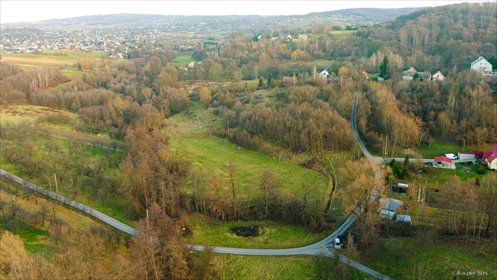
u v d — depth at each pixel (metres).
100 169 117.56
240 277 75.44
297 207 94.88
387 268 74.06
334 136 130.88
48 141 139.88
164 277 69.25
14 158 124.00
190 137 155.25
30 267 60.06
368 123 142.38
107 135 158.38
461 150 126.06
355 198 90.88
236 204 98.94
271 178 104.06
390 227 85.00
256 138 141.12
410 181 108.00
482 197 84.81
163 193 95.88
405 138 129.00
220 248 84.19
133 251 71.56
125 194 99.88
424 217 87.62
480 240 77.06
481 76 164.75
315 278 73.50
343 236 85.69
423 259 73.88
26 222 85.69
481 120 131.75
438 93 150.50
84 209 99.00
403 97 152.50
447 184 101.00
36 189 107.19
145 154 114.12
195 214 98.50
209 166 126.19
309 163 126.69
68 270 60.97
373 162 119.56
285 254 81.06
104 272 64.88
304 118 140.88
